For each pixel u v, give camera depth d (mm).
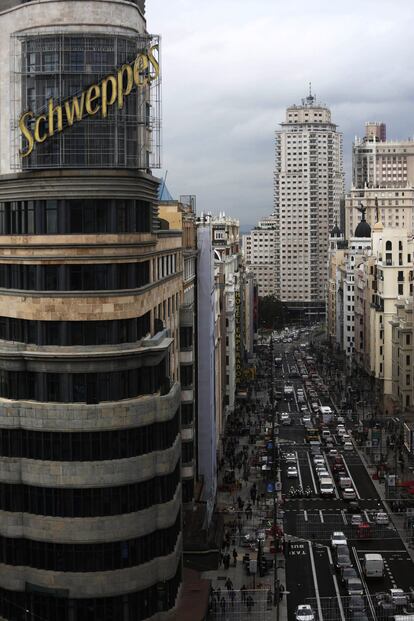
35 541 81312
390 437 194250
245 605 104938
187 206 147875
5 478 81125
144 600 83938
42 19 93562
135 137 89062
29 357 79938
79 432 79875
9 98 97188
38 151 86375
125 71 86688
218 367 173000
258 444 193375
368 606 105125
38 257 79875
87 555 81062
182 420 118875
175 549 88688
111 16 93000
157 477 84312
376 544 128125
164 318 103125
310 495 153000
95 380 80438
